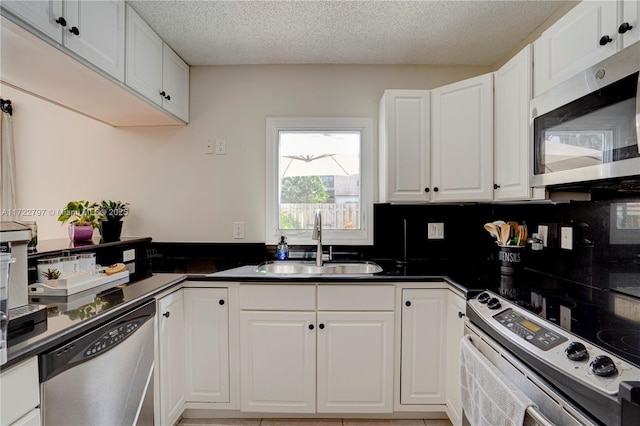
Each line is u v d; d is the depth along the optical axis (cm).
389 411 166
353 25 176
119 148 227
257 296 166
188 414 174
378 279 164
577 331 91
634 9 94
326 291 165
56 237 229
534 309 111
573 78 109
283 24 175
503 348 107
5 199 225
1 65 131
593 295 127
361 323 165
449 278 161
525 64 143
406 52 206
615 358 74
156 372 142
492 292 134
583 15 112
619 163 92
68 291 125
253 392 166
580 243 145
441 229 221
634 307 111
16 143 230
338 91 224
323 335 165
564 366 79
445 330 166
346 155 228
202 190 226
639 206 118
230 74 225
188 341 168
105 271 152
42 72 138
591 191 138
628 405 62
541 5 160
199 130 225
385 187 196
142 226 227
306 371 165
